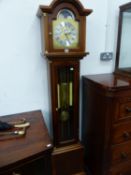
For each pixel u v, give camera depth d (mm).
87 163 1466
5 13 1081
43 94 1324
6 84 1202
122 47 1389
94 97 1207
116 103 1056
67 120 1279
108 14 1349
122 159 1229
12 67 1187
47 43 1012
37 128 994
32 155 758
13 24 1116
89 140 1386
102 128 1144
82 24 1063
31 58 1218
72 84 1183
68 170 1291
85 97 1369
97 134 1230
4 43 1125
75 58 1109
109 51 1449
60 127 1261
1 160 722
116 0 1339
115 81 1154
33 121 1092
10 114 1248
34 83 1276
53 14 982
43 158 806
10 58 1166
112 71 1511
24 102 1287
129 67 1393
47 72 1234
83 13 1039
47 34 997
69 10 1022
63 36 1047
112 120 1081
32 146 817
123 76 1327
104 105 1081
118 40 1367
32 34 1176
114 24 1392
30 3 1121
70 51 1072
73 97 1205
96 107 1197
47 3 1161
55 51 1043
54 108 1174
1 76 1176
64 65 1101
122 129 1147
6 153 767
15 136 905
